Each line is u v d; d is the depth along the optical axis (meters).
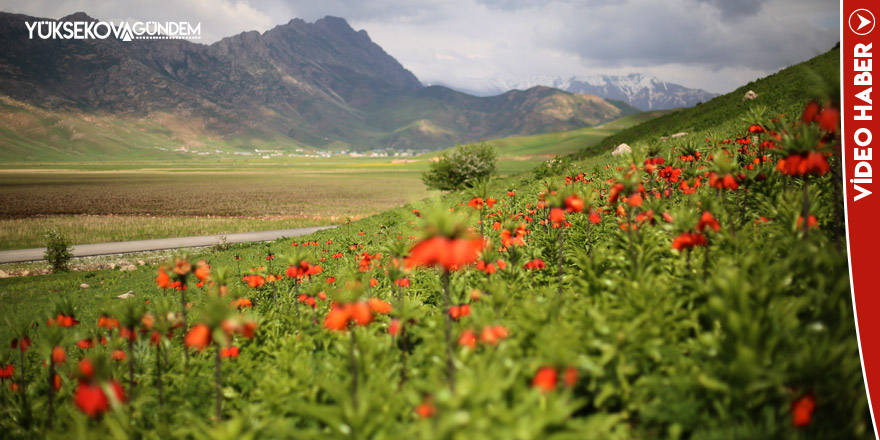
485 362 3.11
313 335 5.54
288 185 105.56
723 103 35.25
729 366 2.87
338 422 2.97
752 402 2.83
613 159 25.16
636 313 3.66
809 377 2.70
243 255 23.64
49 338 4.39
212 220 50.25
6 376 5.49
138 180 119.06
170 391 4.88
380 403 3.19
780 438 2.65
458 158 42.06
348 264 10.29
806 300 3.17
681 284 4.05
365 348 4.15
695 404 3.00
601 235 7.76
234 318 3.24
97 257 31.17
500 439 2.25
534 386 2.51
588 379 3.45
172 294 14.14
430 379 3.28
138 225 46.25
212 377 5.10
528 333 3.55
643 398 3.15
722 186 4.63
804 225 3.99
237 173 157.75
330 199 75.12
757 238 4.84
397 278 4.98
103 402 2.67
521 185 26.72
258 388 4.54
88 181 112.88
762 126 7.36
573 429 2.52
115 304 4.69
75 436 3.86
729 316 2.89
